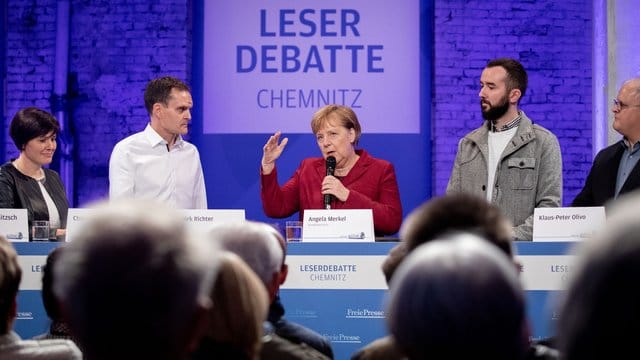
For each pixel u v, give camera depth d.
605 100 7.95
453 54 8.03
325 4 8.00
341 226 4.23
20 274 2.00
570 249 4.03
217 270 1.65
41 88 8.23
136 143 5.34
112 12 8.16
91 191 8.22
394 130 8.02
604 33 7.95
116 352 1.15
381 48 8.01
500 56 8.06
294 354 2.28
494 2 8.05
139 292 1.13
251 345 1.66
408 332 1.17
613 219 0.91
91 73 8.19
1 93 8.23
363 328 4.11
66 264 1.17
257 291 1.68
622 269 0.87
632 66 7.81
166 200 5.34
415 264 1.19
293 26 8.01
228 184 8.04
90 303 1.14
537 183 4.95
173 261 1.15
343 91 8.00
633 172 4.85
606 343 0.88
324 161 5.10
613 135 7.90
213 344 1.64
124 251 1.14
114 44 8.16
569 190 8.09
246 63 8.03
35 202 5.09
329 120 4.93
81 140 8.21
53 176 5.36
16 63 8.23
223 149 8.03
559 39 8.08
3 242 1.99
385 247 4.11
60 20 8.18
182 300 1.15
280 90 8.02
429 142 8.05
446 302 1.14
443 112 8.01
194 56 8.11
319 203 4.95
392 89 8.01
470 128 8.03
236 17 8.05
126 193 5.28
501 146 5.07
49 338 2.74
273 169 4.98
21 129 5.07
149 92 5.33
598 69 8.01
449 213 1.79
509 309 1.15
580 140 8.06
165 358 1.17
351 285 4.11
